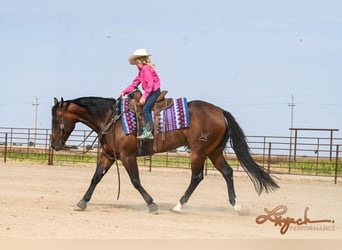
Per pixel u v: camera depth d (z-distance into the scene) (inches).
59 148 530.3
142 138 498.0
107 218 468.1
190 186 513.7
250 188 810.8
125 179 893.8
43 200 579.8
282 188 827.4
